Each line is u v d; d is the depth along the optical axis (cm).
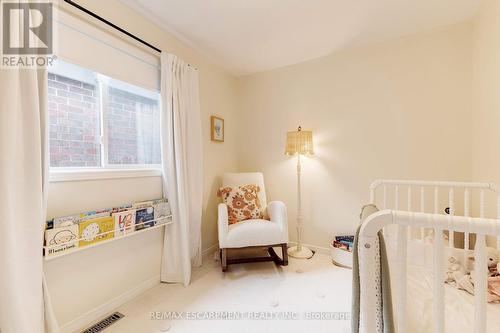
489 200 170
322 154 263
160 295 182
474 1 174
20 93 112
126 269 175
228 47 240
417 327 85
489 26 169
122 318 155
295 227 281
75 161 153
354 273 79
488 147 171
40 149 117
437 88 209
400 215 65
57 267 135
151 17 189
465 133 200
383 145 232
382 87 232
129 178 177
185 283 195
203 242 261
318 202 266
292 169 283
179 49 224
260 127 303
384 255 73
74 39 141
